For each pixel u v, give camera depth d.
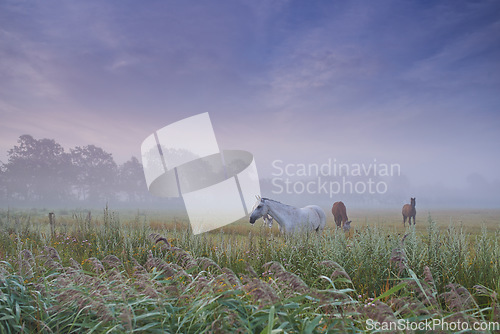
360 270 4.48
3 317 2.62
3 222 8.45
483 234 4.82
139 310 2.63
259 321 2.36
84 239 7.31
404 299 2.75
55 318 2.73
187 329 2.53
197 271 3.94
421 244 4.96
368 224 5.55
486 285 3.89
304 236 6.16
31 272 3.49
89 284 3.17
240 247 6.12
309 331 2.14
